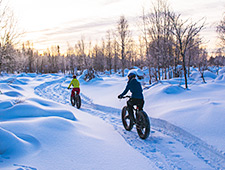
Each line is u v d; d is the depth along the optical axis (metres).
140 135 4.77
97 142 4.07
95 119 6.53
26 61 62.72
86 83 19.25
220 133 4.26
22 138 3.64
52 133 4.04
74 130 4.49
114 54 45.78
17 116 5.19
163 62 15.71
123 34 36.97
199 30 9.80
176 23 10.59
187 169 3.19
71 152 3.45
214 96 7.72
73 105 9.61
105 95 11.85
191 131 4.64
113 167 3.13
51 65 88.69
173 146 4.17
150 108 7.30
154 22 15.63
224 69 21.58
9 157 3.04
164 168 3.21
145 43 16.94
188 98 7.96
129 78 5.11
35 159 3.06
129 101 5.07
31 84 21.33
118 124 6.13
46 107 6.18
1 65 9.90
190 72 27.23
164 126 5.44
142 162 3.39
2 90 10.91
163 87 9.48
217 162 3.39
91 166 3.08
